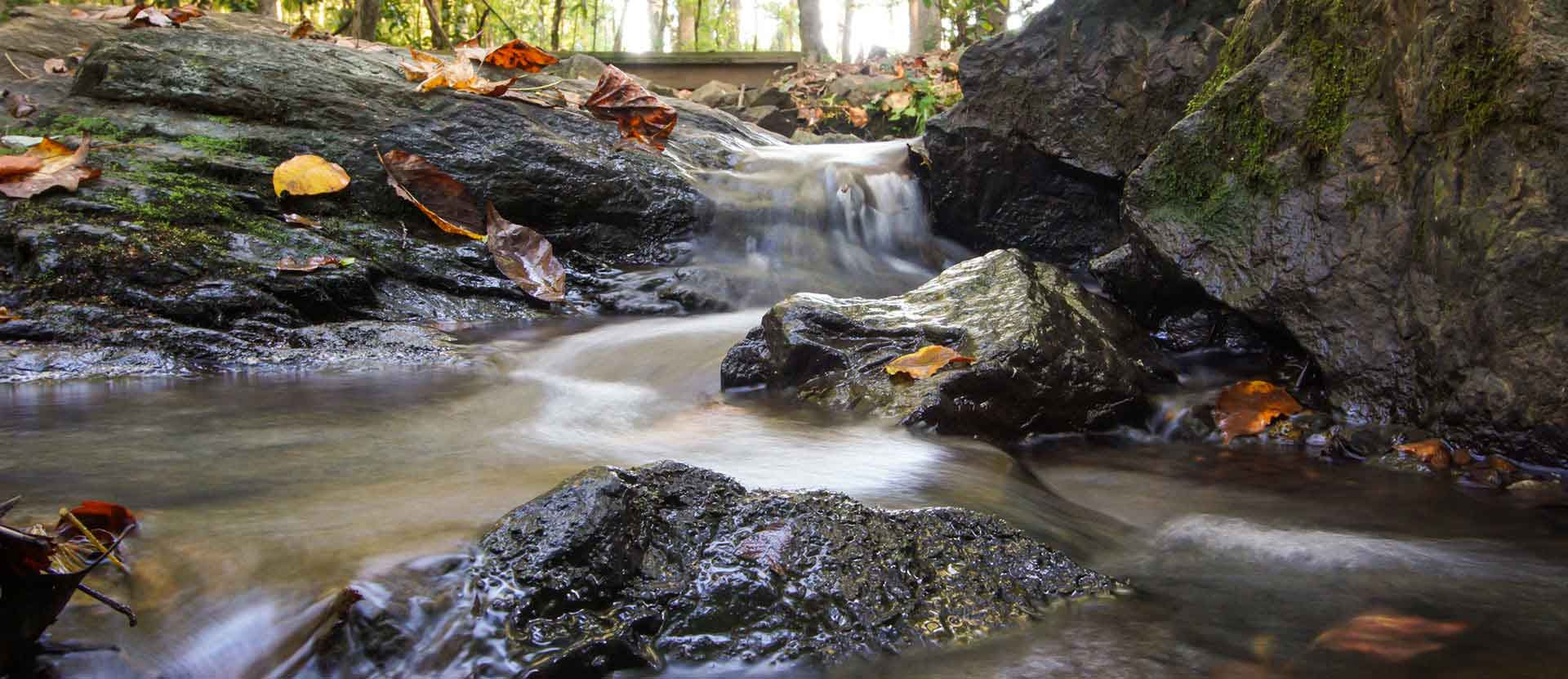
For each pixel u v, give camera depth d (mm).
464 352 4789
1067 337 4012
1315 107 3994
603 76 6738
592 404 3951
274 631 1767
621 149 6547
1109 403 3924
